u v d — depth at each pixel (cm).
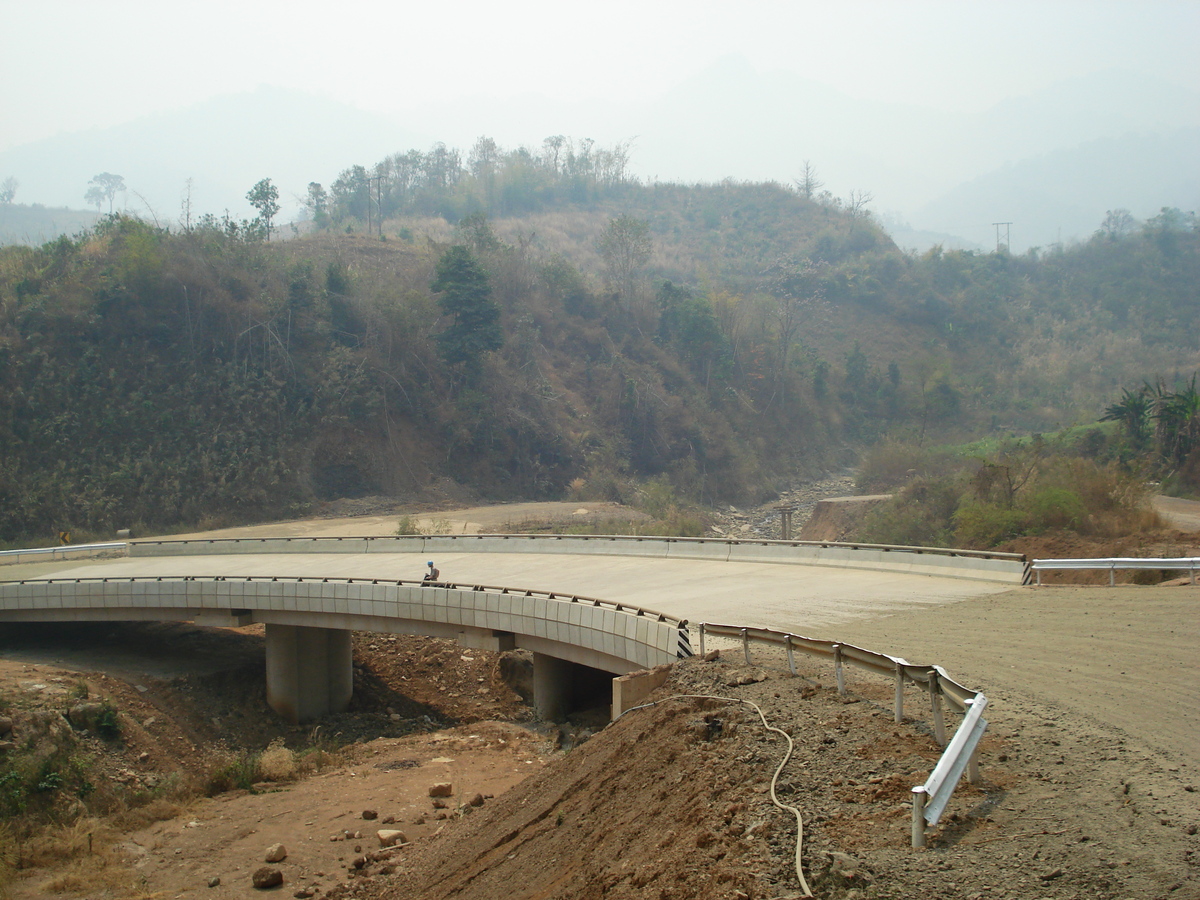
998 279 14188
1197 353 11625
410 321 7244
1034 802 793
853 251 14862
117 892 1554
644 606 2112
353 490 6369
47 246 6825
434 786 1912
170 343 6259
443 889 1224
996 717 1062
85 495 5359
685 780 1008
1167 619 1588
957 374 11581
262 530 5203
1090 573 2798
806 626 1758
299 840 1722
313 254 9075
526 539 3412
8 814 1898
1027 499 3747
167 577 2886
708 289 11262
